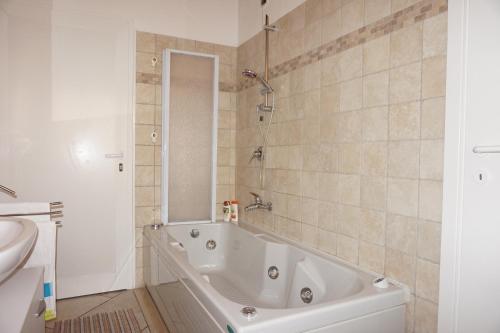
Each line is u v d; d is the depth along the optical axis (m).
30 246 1.21
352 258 1.79
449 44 1.31
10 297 1.18
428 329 1.40
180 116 2.85
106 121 2.65
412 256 1.47
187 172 2.89
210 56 2.91
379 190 1.63
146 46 2.75
